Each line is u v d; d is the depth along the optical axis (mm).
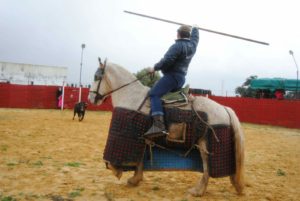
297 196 6469
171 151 5984
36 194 5672
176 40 5883
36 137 11977
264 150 12531
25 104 29203
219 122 5777
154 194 5988
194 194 5957
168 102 5750
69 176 6922
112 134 5820
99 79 6203
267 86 28547
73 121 19172
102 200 5555
